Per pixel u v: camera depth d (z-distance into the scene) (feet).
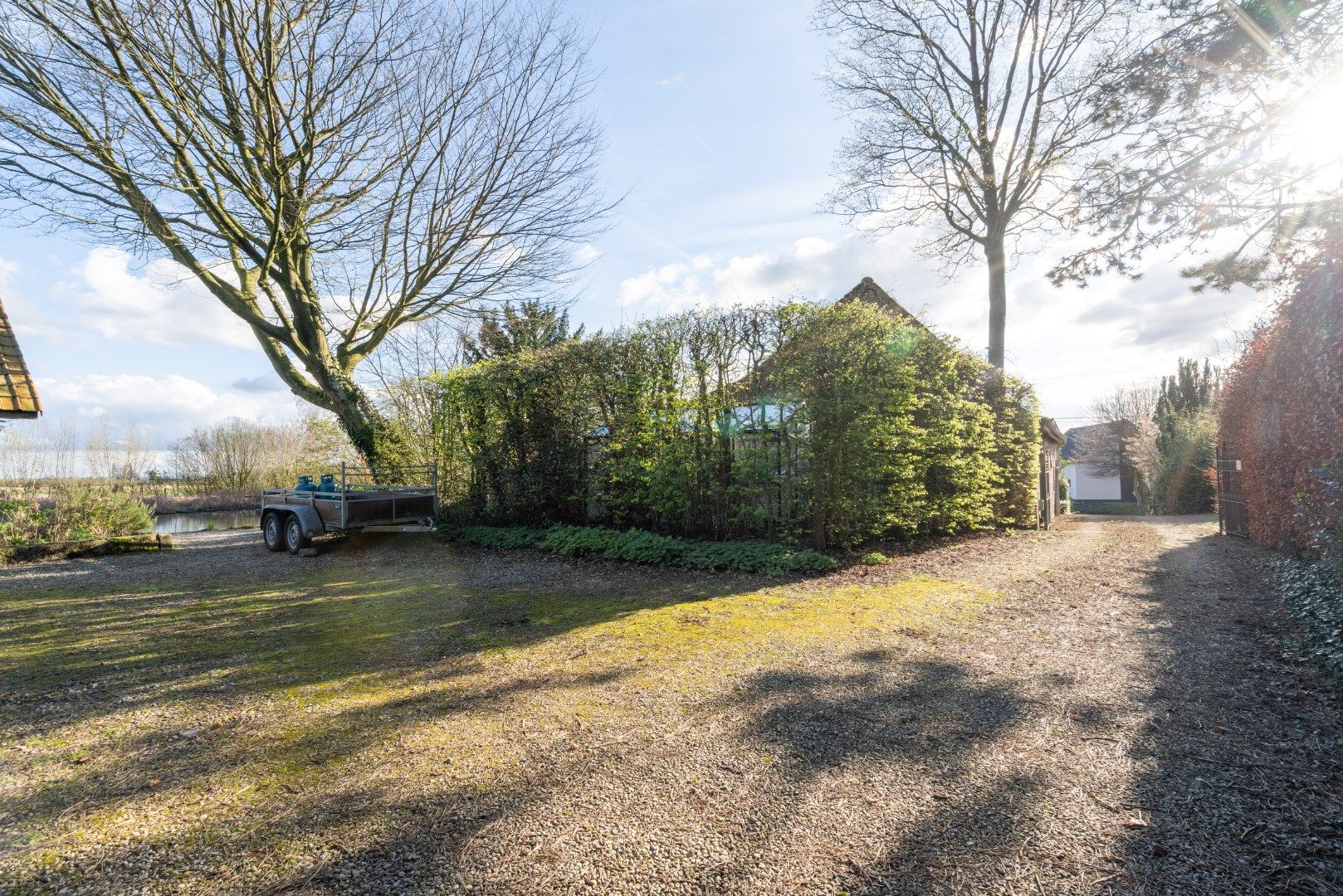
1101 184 28.30
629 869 7.13
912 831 7.76
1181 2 24.71
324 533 33.27
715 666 14.14
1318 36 22.36
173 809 8.64
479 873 7.09
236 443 87.81
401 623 18.75
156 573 29.04
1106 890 6.67
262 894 6.82
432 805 8.55
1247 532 35.42
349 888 6.89
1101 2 44.39
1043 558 29.73
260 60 37.63
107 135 36.52
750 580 23.99
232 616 20.11
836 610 19.29
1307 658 13.60
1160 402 111.65
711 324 27.96
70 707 12.55
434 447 41.47
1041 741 10.12
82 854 7.63
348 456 53.72
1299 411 21.98
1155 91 25.76
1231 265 27.22
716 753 9.89
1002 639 16.03
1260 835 7.55
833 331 27.32
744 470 27.22
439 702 12.37
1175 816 7.96
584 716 11.50
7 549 33.76
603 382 31.24
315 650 16.16
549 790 8.87
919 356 32.86
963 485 35.94
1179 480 73.97
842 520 28.63
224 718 11.80
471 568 27.94
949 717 11.16
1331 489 15.75
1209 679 12.74
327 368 43.68
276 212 39.96
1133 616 18.15
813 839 7.65
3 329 35.14
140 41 34.22
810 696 12.26
